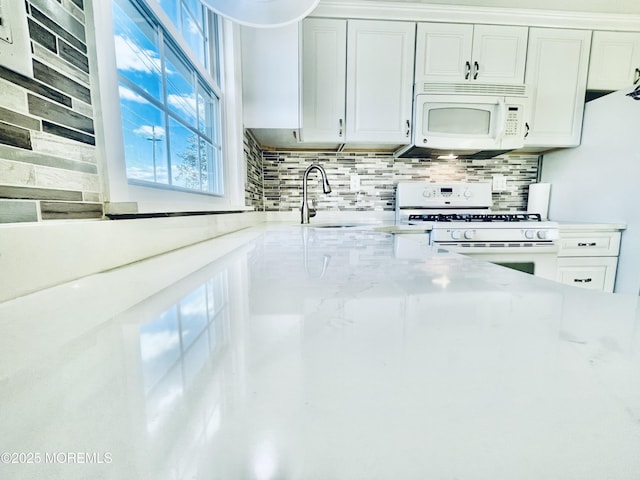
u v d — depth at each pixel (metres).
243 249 0.68
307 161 2.07
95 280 0.40
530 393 0.16
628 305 0.29
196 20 1.19
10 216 0.37
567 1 1.62
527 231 1.64
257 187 1.89
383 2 1.64
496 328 0.24
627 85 1.84
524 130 1.80
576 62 1.81
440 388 0.16
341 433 0.13
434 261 0.52
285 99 1.49
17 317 0.27
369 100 1.76
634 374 0.17
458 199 2.08
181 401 0.15
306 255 0.59
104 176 0.51
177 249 0.69
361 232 1.10
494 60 1.76
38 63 0.40
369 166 2.11
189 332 0.23
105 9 0.52
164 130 0.86
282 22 0.81
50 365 0.19
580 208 1.89
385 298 0.31
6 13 0.36
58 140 0.43
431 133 1.75
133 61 0.71
